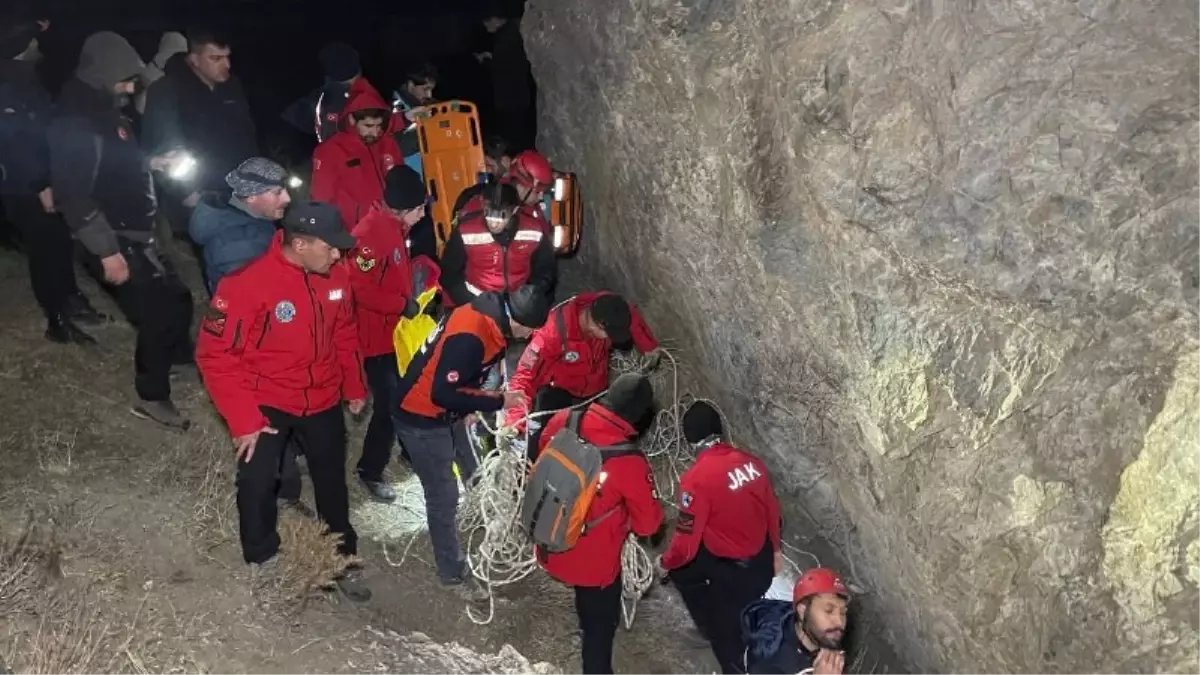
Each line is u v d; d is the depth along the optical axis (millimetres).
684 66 6176
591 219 8312
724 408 6879
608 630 4879
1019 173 4203
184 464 5844
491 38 14188
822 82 4914
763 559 5324
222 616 4746
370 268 5477
